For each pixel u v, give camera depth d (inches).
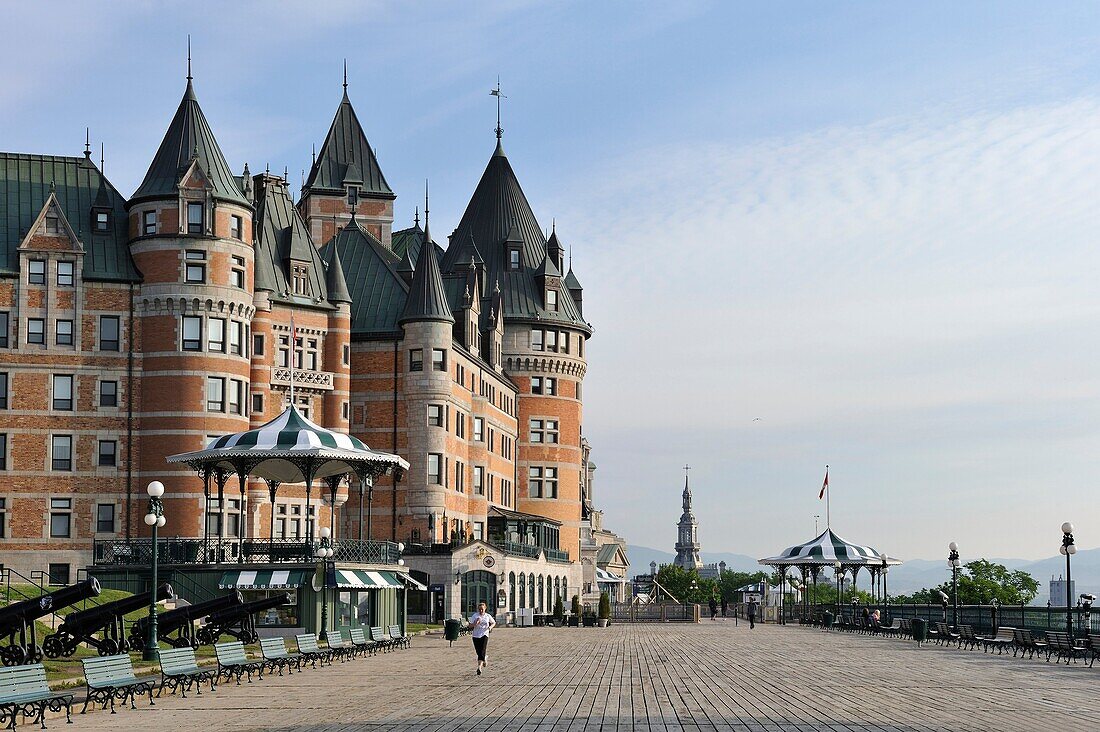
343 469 2807.6
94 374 3277.6
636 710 1234.6
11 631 1471.5
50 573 3211.1
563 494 4975.4
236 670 1550.2
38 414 3245.6
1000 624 2906.0
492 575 3774.6
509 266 5044.3
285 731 1077.8
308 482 2551.7
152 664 1608.0
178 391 3270.2
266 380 3545.8
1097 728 1093.8
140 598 1688.0
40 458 3230.8
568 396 5029.5
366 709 1250.0
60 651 1664.6
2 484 3203.7
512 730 1078.4
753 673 1728.6
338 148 4995.1
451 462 4018.2
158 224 3314.5
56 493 3230.8
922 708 1258.0
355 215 4741.6
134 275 3316.9
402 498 3912.4
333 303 3752.5
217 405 3304.6
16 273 3270.2
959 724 1122.7
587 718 1165.7
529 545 4234.7
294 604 2524.6
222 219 3346.5
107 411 3272.6
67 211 3385.8
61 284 3287.4
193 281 3294.8
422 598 3646.7
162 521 1713.8
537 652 2249.0
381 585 2618.1
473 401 4343.0
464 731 1071.6
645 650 2325.3
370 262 4138.8
